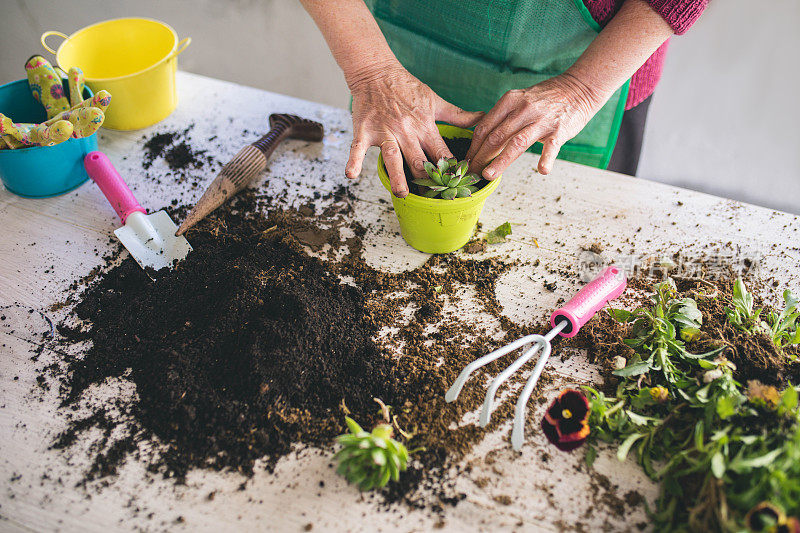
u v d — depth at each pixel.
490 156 1.17
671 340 1.04
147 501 0.89
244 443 0.97
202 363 1.06
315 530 0.87
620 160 1.69
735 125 2.44
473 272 1.23
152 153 1.46
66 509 0.88
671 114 2.49
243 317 1.10
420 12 1.39
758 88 2.48
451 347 1.11
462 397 1.03
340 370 1.06
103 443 0.96
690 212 1.34
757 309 1.15
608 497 0.91
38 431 0.97
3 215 1.31
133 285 1.19
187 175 1.41
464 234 1.23
